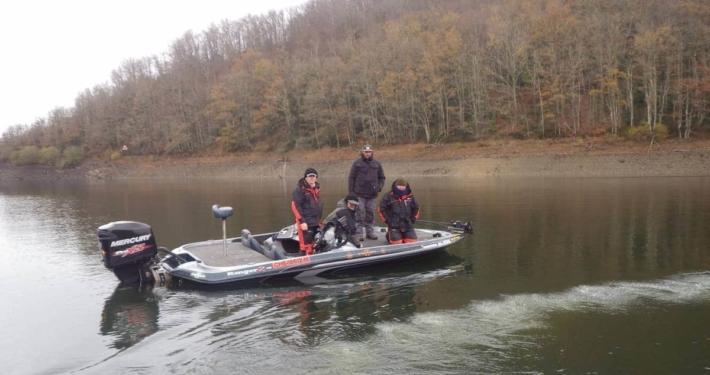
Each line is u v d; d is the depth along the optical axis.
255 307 6.64
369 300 6.75
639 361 4.61
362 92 60.72
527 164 39.09
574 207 15.91
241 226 14.09
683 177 29.75
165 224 14.87
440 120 55.09
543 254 9.15
